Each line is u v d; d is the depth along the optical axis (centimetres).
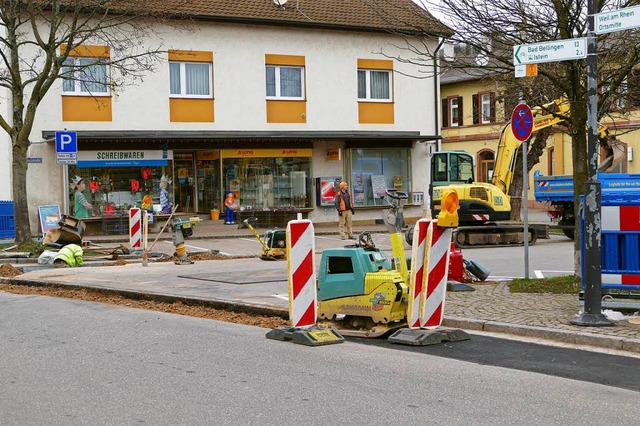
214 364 802
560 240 2631
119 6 2616
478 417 603
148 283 1454
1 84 2175
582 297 999
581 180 1234
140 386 712
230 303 1170
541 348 866
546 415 608
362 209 3328
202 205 3133
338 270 997
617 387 697
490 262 1831
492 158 4728
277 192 3172
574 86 1222
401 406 636
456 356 834
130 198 2889
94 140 2798
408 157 3425
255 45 3103
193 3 3005
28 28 2697
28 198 2725
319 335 915
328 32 3238
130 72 2702
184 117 2983
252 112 3103
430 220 920
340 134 3212
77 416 616
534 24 1205
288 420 599
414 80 3412
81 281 1496
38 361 827
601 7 1176
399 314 956
